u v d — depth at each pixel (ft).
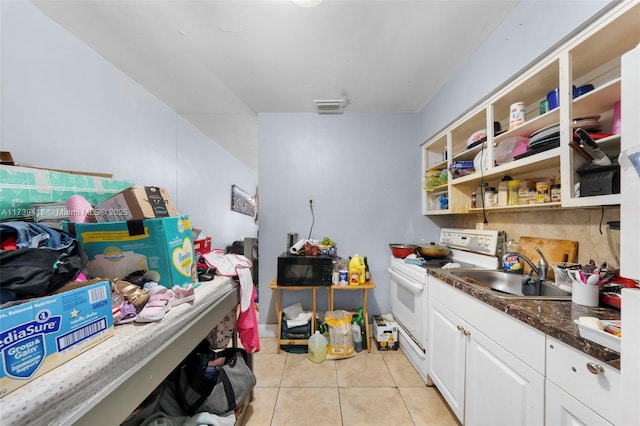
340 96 6.79
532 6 3.62
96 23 4.25
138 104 6.20
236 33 4.47
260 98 6.89
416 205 7.83
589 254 3.74
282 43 4.73
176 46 4.83
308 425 4.26
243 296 4.44
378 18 4.12
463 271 5.13
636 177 1.63
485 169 4.98
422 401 4.82
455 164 5.86
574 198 3.14
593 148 3.00
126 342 2.04
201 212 10.00
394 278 7.23
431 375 5.09
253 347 4.53
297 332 6.62
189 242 3.40
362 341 6.81
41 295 1.80
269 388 5.19
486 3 3.86
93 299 1.96
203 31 4.43
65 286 1.95
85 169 4.82
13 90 3.71
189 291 2.98
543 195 4.09
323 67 5.49
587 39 2.99
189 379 3.95
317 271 6.53
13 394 1.41
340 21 4.19
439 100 6.42
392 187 7.82
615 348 1.96
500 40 4.25
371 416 4.45
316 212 7.75
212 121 8.61
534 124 3.90
